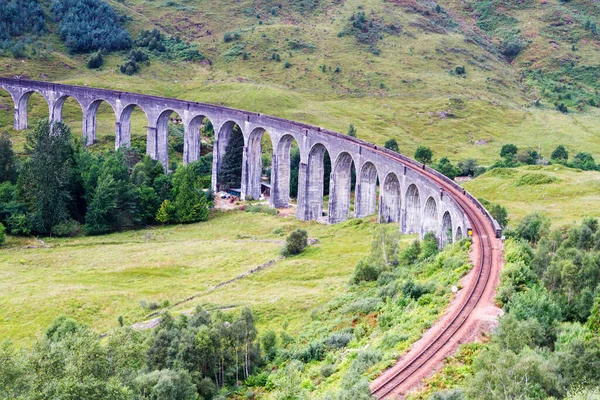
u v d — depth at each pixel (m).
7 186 132.62
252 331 65.31
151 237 126.44
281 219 135.38
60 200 128.88
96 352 49.81
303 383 56.94
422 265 78.44
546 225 85.50
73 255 113.62
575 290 61.75
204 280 97.94
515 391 40.03
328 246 107.94
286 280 94.00
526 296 56.34
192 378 60.72
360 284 82.06
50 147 129.50
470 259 69.94
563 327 52.44
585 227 80.19
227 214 142.62
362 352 55.16
